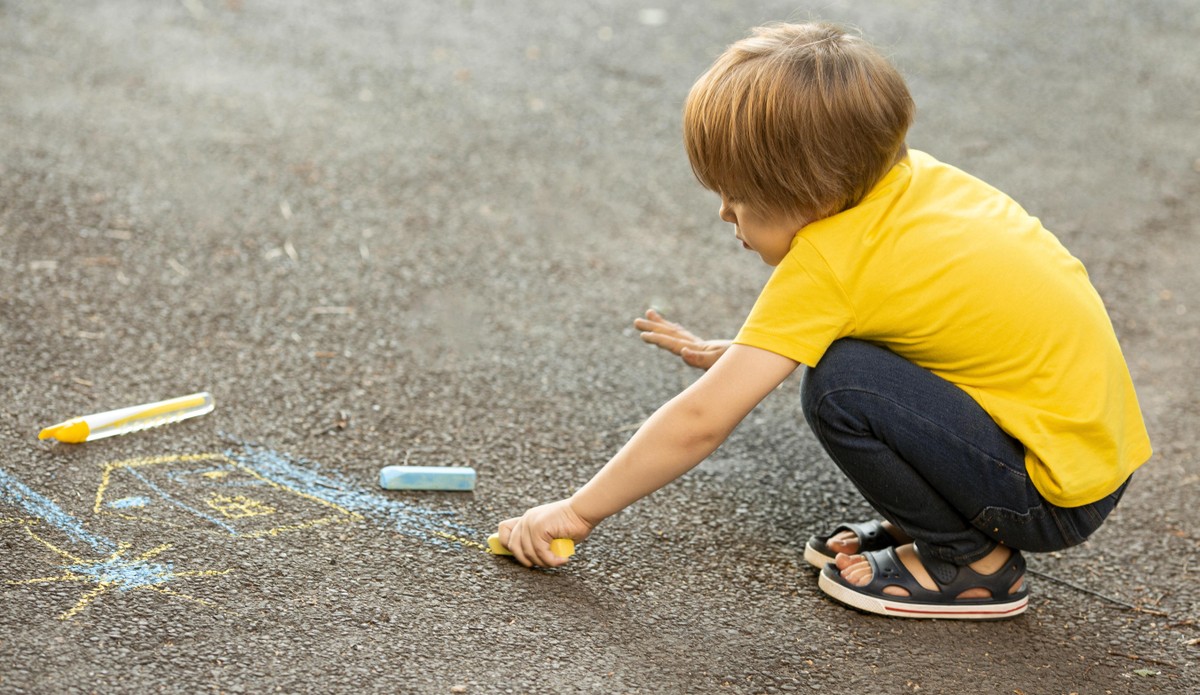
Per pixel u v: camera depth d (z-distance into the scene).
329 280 3.46
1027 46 6.35
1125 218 4.54
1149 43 6.55
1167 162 5.08
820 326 2.01
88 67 4.77
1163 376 3.44
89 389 2.73
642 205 4.30
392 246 3.73
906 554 2.28
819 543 2.39
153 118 4.40
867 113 1.96
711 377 2.06
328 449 2.63
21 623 1.92
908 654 2.14
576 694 1.92
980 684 2.08
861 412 2.08
